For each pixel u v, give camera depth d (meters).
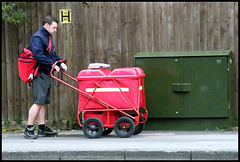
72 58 10.72
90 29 10.68
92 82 8.95
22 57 9.01
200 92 9.88
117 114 9.36
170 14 10.41
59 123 10.74
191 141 8.57
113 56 10.63
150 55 10.01
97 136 8.98
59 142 8.66
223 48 10.27
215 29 10.27
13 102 10.91
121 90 8.85
